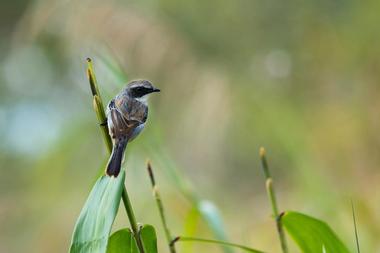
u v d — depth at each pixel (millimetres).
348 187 12305
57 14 13820
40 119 17578
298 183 12352
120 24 13438
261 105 13633
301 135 11945
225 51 16609
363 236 10172
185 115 13969
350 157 13133
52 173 14898
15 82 18219
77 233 5062
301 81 15781
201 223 11297
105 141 5242
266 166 6164
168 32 13945
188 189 7672
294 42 16906
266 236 12406
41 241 14289
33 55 16953
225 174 15406
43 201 14852
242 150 14789
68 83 16625
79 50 13648
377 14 16047
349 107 14375
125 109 6789
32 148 17328
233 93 13914
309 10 17062
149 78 13836
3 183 16719
